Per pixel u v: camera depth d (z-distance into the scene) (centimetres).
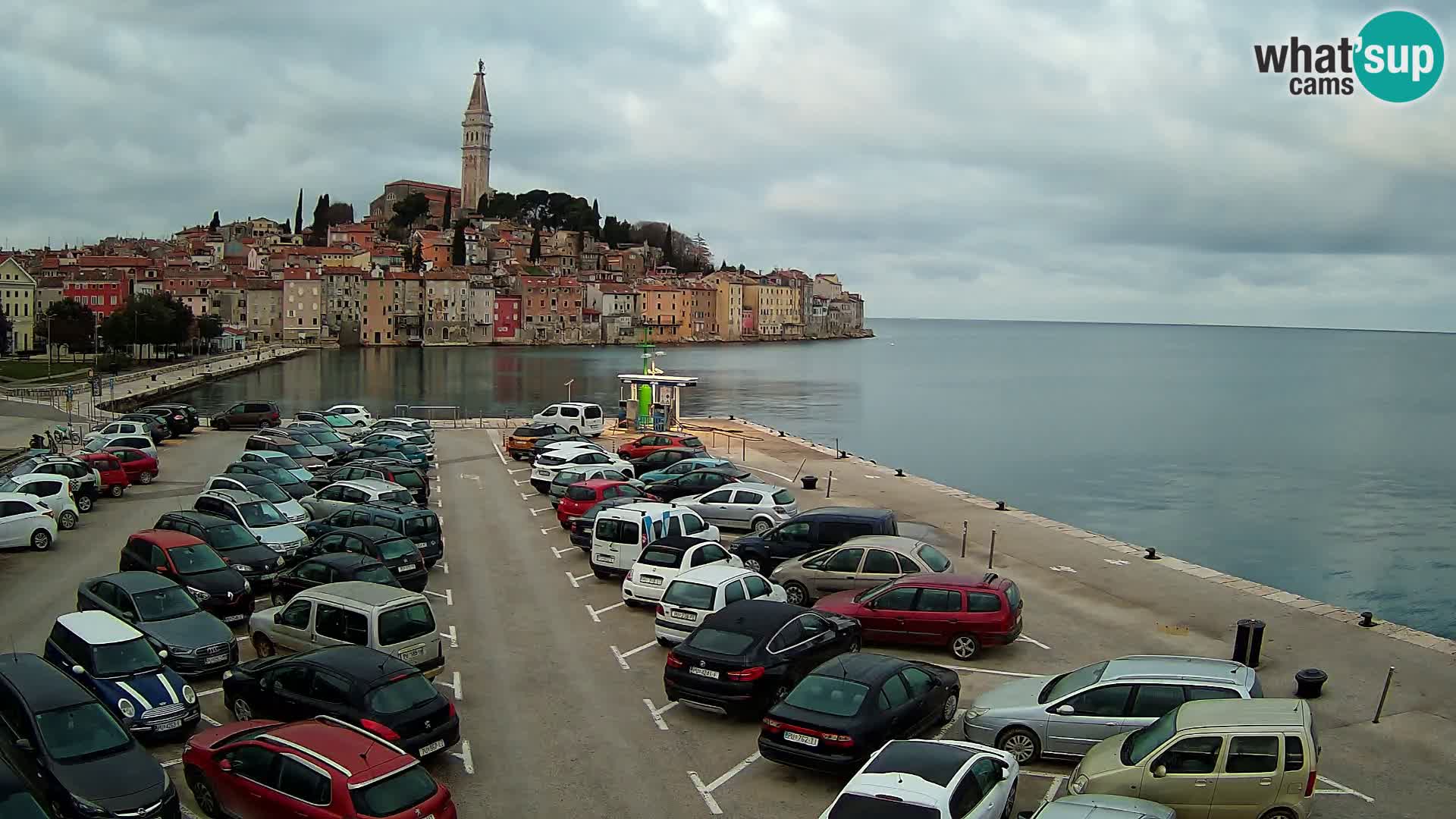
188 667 1881
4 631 2191
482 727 1734
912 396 14625
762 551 2680
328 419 6278
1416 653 2128
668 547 2448
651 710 1823
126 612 1964
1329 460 8700
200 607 2161
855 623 1988
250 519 2812
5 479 3544
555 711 1811
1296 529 5897
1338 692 1894
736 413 11662
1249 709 1359
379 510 2806
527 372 17512
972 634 2059
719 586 2055
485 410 11100
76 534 3238
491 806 1449
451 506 3838
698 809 1449
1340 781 1524
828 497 3934
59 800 1315
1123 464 8388
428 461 4688
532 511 3747
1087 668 1647
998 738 1574
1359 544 5522
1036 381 18575
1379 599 4475
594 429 6009
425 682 1587
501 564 2919
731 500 3291
